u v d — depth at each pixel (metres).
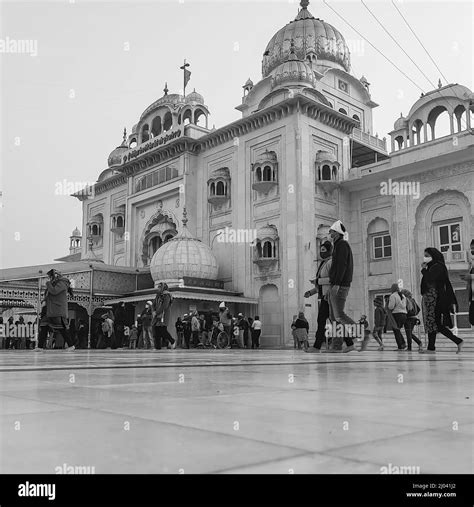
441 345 19.25
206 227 32.44
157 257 30.33
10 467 1.18
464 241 25.20
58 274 12.95
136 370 4.79
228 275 30.48
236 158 31.30
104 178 43.62
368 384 3.33
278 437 1.53
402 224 27.59
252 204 29.97
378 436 1.55
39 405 2.26
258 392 2.81
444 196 26.17
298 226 27.39
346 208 30.12
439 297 10.16
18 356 9.25
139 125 38.91
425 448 1.38
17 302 28.81
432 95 30.08
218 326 23.02
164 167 35.12
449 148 25.95
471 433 1.61
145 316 19.59
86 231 43.34
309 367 5.32
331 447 1.39
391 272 27.91
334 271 9.59
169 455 1.29
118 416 1.94
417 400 2.47
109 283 31.33
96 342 27.53
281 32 37.31
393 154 28.39
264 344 27.88
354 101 37.41
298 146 28.12
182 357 8.66
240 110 36.25
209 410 2.10
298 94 27.84
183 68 38.25
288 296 27.12
